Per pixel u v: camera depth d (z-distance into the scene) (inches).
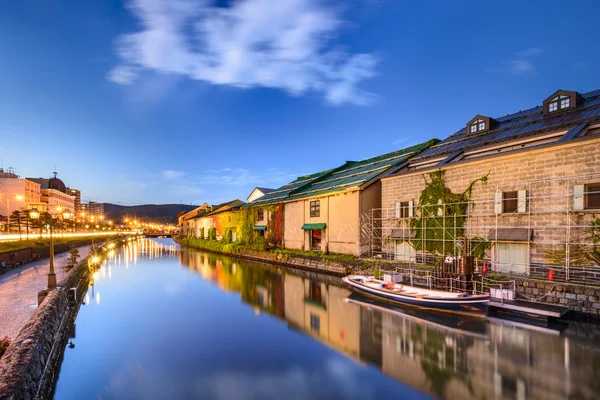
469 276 671.8
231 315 686.5
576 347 464.8
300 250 1439.5
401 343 506.6
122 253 2265.0
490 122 1013.2
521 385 370.6
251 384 392.5
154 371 429.7
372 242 1143.6
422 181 975.6
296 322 631.8
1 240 1552.7
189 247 2851.9
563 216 658.2
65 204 5059.1
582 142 634.2
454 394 357.7
